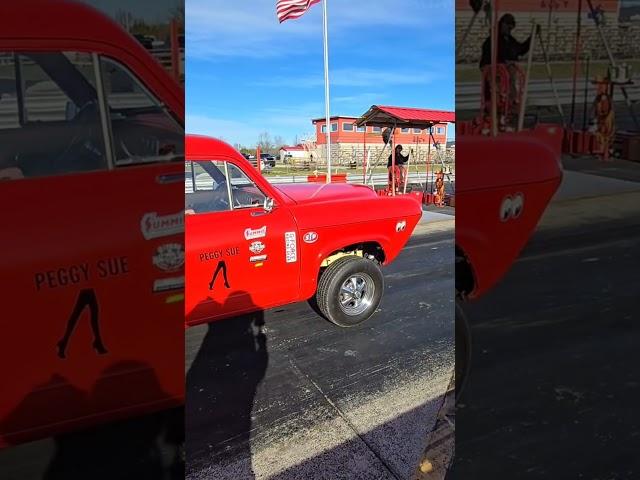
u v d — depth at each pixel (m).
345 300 3.46
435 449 2.09
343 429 2.28
